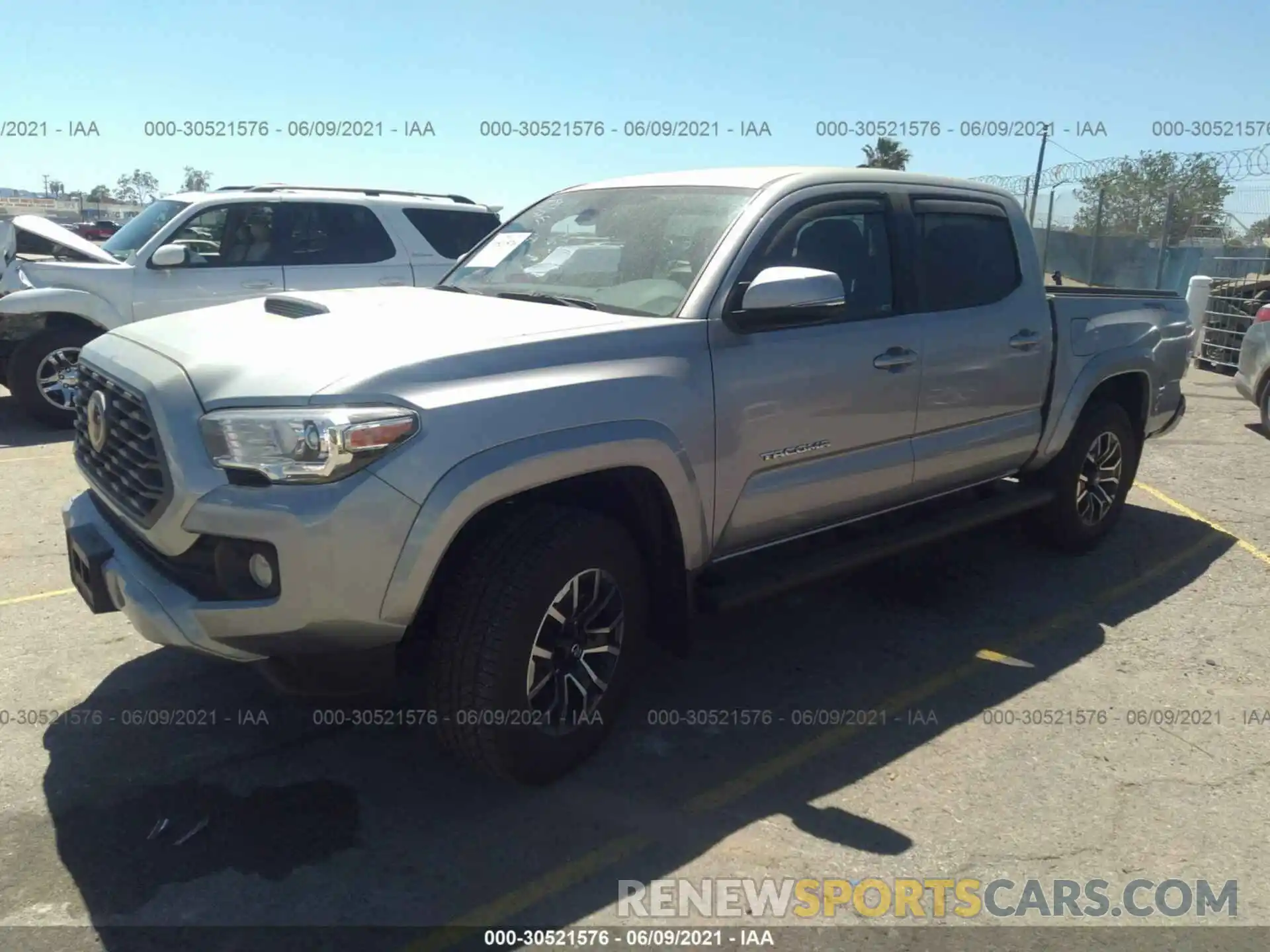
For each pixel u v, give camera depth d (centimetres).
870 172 441
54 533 579
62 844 300
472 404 296
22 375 842
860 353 405
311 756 352
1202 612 497
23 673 407
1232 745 374
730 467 364
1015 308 488
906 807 332
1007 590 521
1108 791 343
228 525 280
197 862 294
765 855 305
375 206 945
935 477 462
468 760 322
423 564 288
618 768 350
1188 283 1450
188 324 357
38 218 907
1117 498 585
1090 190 1595
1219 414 1012
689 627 367
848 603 501
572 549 318
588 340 331
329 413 276
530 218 473
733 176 422
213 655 296
